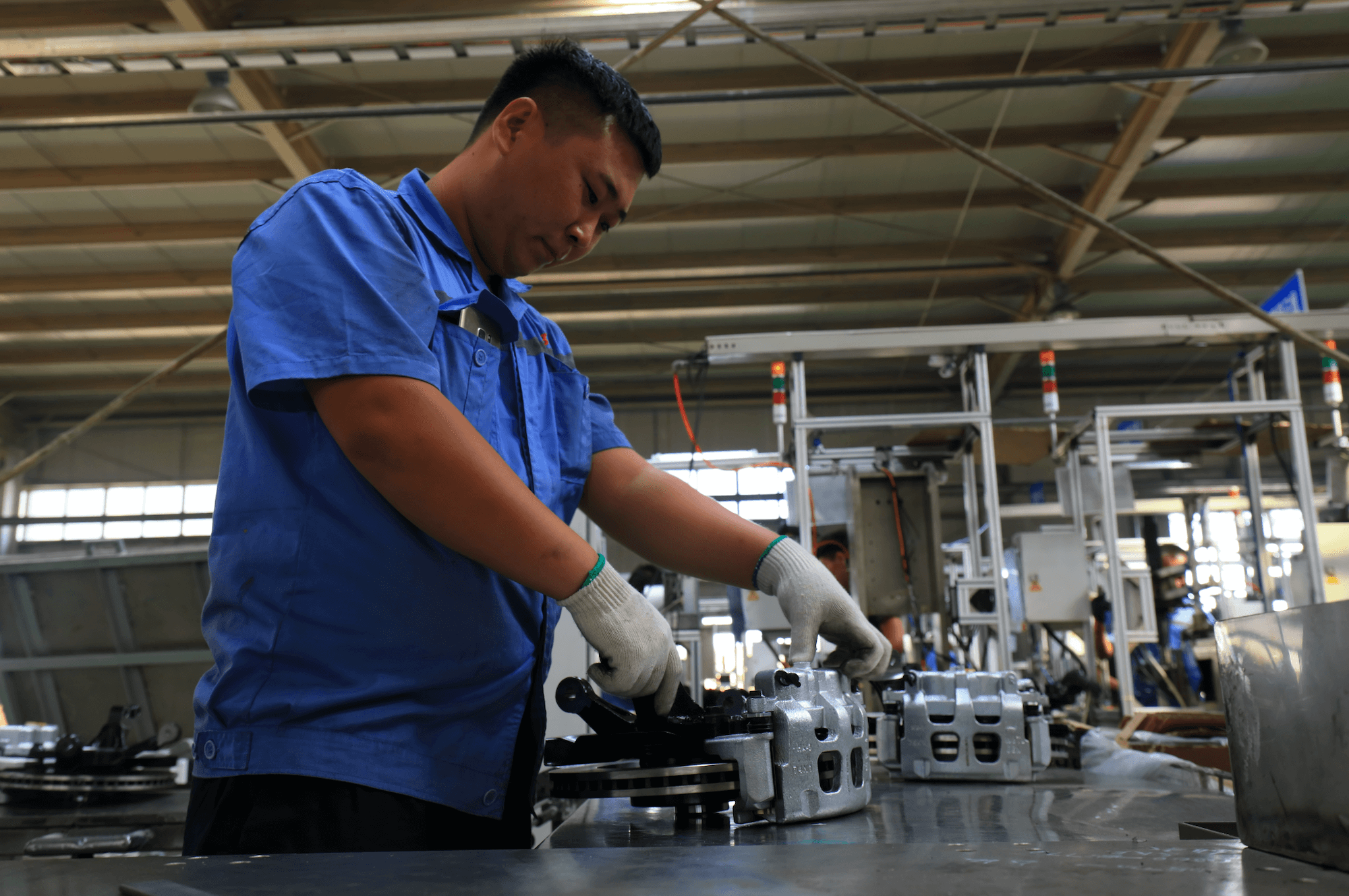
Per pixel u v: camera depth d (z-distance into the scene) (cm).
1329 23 639
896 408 1223
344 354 75
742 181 814
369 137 741
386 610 83
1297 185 803
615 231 885
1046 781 133
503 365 98
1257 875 45
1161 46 648
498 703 90
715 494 1193
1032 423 439
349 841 78
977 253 911
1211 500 736
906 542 366
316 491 84
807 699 96
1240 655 54
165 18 592
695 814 91
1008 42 650
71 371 1170
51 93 696
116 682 290
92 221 862
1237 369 466
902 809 100
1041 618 414
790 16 406
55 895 43
